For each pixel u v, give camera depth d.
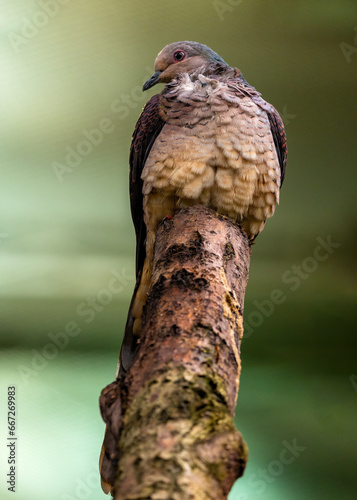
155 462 1.71
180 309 2.66
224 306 2.81
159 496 1.59
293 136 17.97
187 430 1.84
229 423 1.93
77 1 14.98
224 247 3.57
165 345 2.35
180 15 15.29
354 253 18.69
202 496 1.65
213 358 2.32
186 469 1.70
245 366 10.04
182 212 4.05
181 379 2.09
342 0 14.63
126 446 1.84
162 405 1.95
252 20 15.17
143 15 15.01
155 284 2.97
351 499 5.91
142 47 16.03
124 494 1.64
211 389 2.10
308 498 5.86
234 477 1.84
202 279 2.96
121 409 2.04
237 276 3.46
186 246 3.39
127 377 2.19
